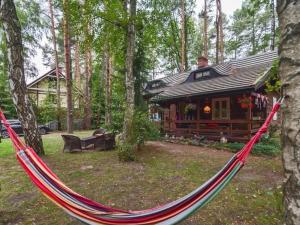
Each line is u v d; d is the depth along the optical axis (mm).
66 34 15164
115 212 2721
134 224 2553
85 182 5414
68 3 8234
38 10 18031
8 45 7238
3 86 21812
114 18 8156
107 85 16609
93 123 22953
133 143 8289
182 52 21297
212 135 11820
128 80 8461
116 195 4629
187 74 16594
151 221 2529
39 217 3654
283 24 1602
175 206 2529
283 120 1628
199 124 12758
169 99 13352
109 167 6762
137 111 9312
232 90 10125
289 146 1555
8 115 21969
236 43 28594
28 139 7852
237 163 2408
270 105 11438
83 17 8344
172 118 15172
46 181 2908
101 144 9781
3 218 3584
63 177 5766
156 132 11172
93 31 8734
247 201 4223
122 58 10195
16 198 4430
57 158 7902
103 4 8203
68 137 9117
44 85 26203
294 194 1510
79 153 8953
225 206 4023
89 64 22656
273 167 6680
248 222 3459
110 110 11859
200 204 2449
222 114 12430
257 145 9078
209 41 29359
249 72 11289
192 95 11938
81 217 2672
